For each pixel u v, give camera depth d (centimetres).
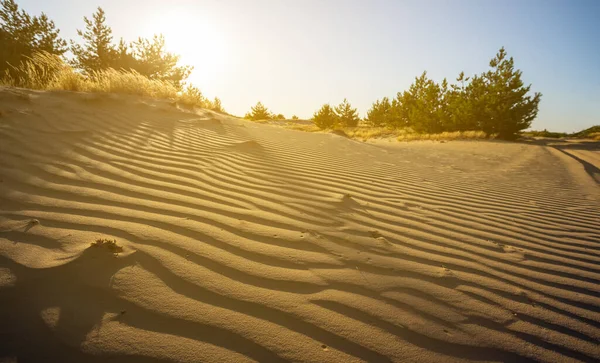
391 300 171
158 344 128
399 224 285
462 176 598
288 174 407
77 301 144
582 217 374
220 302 154
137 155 367
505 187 523
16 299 142
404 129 2397
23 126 384
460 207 366
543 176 684
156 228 212
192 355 125
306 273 186
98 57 1327
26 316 134
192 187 299
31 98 495
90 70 1262
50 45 1262
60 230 197
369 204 331
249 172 384
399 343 142
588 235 309
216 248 199
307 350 133
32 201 231
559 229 321
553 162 932
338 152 675
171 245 194
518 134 1855
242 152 482
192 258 185
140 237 198
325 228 253
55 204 230
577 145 1694
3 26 1227
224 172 364
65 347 123
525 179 627
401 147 1162
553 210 397
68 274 159
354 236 245
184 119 624
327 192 352
